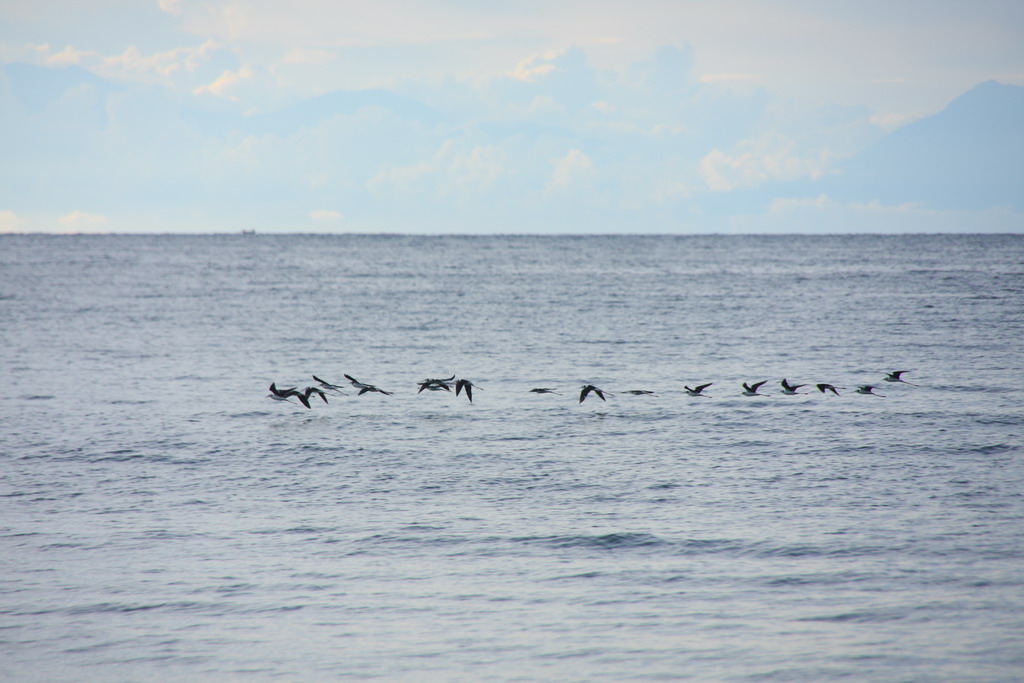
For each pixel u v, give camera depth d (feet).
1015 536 168.66
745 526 175.32
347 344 438.40
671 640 131.95
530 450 233.55
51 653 129.29
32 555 162.61
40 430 252.42
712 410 279.28
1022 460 219.20
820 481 203.41
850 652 127.75
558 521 179.63
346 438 247.09
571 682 121.49
